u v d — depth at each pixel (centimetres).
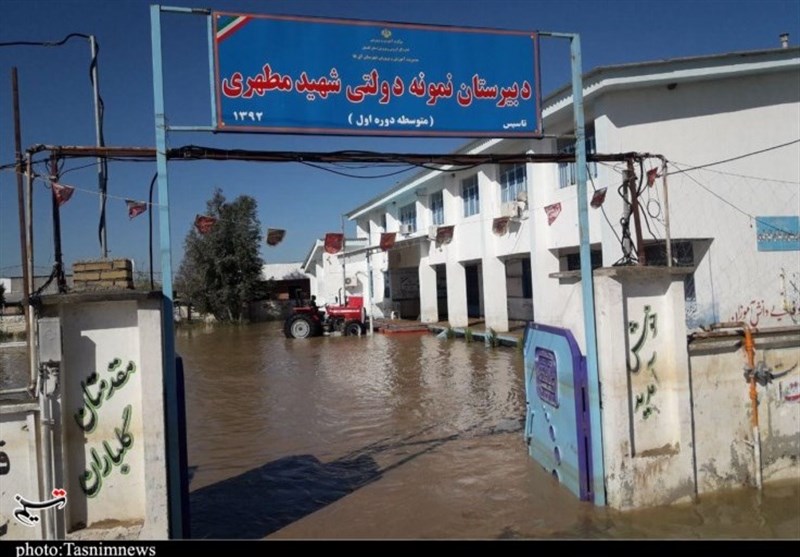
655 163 1128
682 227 1134
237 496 576
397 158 511
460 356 1484
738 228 1162
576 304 536
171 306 436
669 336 509
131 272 430
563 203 1355
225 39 473
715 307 1148
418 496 553
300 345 1948
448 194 2042
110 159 453
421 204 2303
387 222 2788
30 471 388
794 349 548
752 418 527
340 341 2011
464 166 551
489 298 1758
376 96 510
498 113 540
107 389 405
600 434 499
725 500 505
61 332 393
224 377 1325
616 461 490
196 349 1962
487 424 807
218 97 469
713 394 521
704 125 1154
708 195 1151
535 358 629
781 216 1184
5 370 1655
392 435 775
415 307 2770
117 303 407
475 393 1016
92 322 403
